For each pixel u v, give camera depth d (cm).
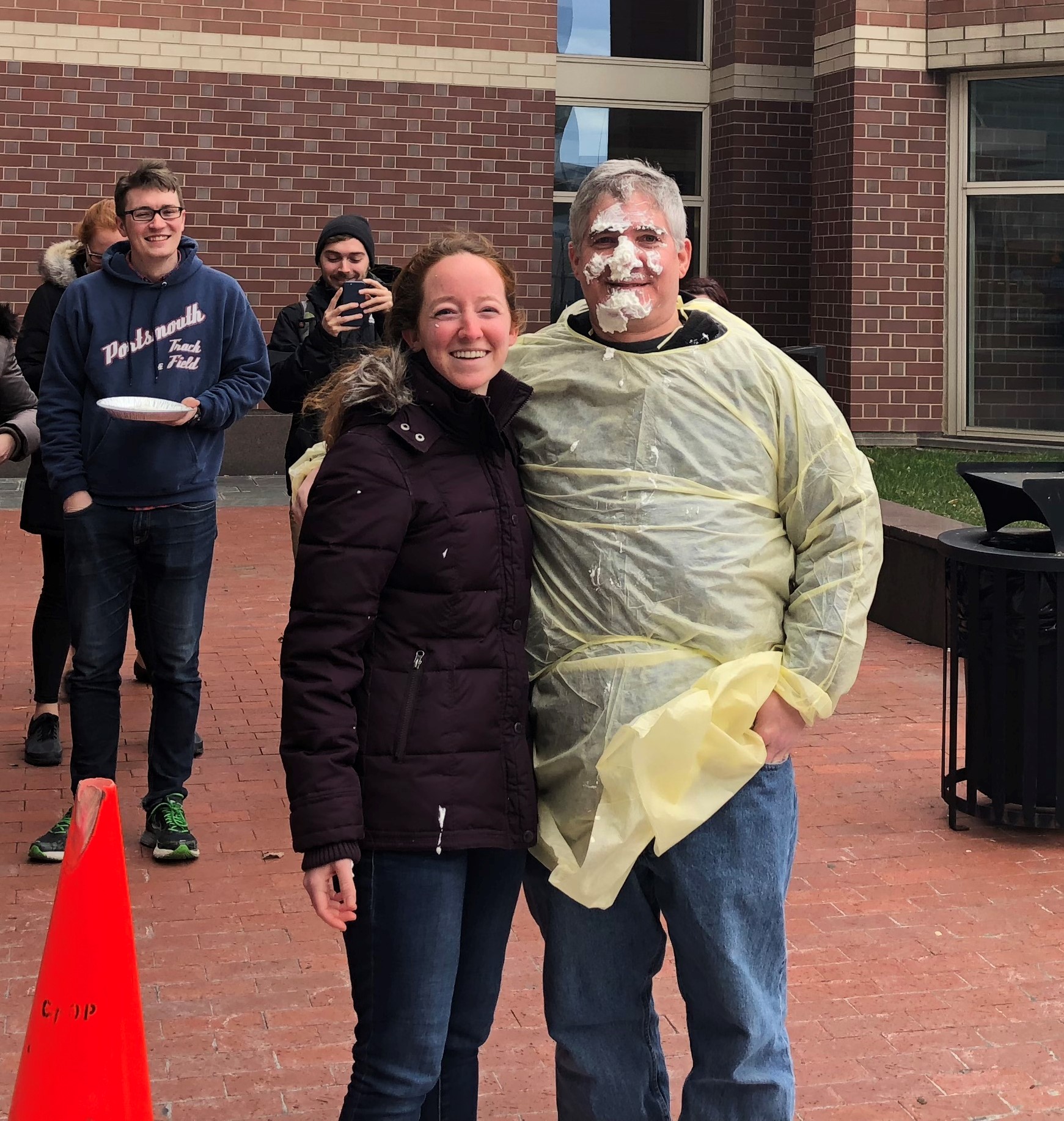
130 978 255
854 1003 388
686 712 258
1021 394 1307
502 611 262
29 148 1235
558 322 293
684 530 267
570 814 272
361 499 251
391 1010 259
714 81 1448
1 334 500
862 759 600
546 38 1324
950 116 1293
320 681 250
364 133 1296
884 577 845
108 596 470
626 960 279
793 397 272
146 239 456
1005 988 397
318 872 248
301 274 1297
